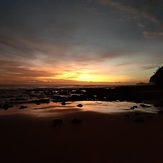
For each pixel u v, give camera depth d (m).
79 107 24.30
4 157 7.64
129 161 6.91
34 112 19.80
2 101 32.12
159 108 22.06
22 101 32.12
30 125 13.31
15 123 14.05
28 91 65.56
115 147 8.42
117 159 7.12
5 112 20.06
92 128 12.09
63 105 26.98
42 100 31.97
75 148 8.45
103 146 8.59
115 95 41.19
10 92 58.94
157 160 6.93
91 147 8.52
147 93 37.66
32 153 7.99
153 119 14.77
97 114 17.88
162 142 8.98
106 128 12.00
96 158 7.29
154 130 11.30
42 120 15.14
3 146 8.93
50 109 22.22
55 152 8.04
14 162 7.17
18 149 8.50
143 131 11.09
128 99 34.78
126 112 19.05
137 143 8.90
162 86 43.62
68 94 51.94
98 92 50.59
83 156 7.53
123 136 10.12
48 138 10.07
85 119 15.27
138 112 18.77
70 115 17.44
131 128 11.88
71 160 7.18
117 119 15.10
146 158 7.12
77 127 12.45
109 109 21.92
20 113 19.16
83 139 9.75
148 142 9.02
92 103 30.06
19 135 10.78
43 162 7.11
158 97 33.69
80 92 59.19
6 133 11.24
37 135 10.70
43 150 8.32
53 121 14.02
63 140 9.66
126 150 8.02
